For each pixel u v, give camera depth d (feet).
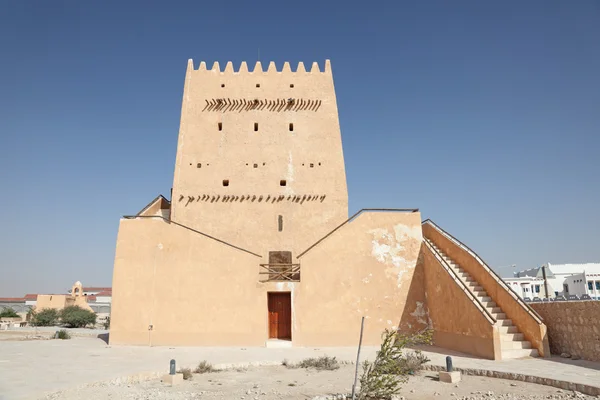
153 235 69.72
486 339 51.67
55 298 199.62
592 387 34.58
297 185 82.64
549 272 203.31
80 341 74.38
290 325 70.38
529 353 50.96
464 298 57.21
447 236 72.64
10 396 32.86
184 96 86.94
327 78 89.66
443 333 63.10
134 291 68.03
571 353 49.44
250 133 85.05
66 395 34.73
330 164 84.23
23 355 55.21
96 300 292.81
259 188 81.92
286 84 88.58
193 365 48.55
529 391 36.83
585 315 47.14
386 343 36.47
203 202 80.74
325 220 81.20
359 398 34.55
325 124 86.63
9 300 258.98
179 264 68.74
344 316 67.77
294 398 36.17
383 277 69.77
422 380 42.88
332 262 69.26
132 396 35.78
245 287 67.92
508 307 56.34
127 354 57.36
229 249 69.10
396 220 72.13
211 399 35.83
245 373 47.80
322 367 50.34
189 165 82.53
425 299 69.72
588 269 204.74
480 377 43.45
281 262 78.43
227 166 82.89
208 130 84.99
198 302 67.56
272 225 80.28
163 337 66.69
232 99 86.79
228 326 66.80
